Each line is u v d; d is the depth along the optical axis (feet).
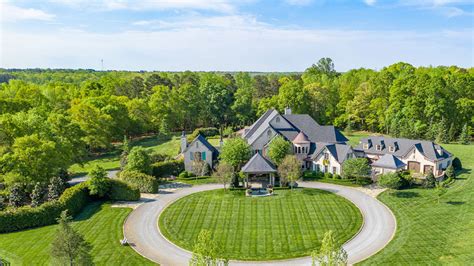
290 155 220.84
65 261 96.73
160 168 237.86
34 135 201.67
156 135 397.39
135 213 177.99
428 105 327.67
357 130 398.83
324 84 435.94
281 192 204.03
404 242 141.18
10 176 187.73
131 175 211.20
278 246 141.28
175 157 277.03
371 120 373.81
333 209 177.99
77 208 179.73
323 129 269.64
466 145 302.25
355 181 220.43
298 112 379.55
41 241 148.15
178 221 166.81
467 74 395.14
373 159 257.14
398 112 341.41
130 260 132.16
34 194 183.93
